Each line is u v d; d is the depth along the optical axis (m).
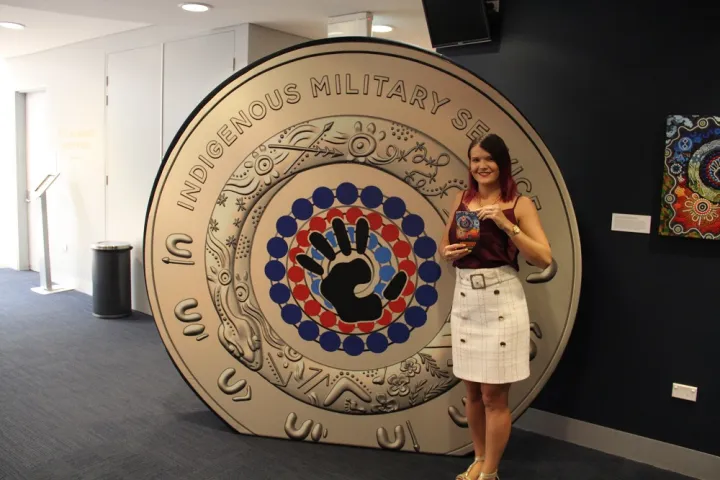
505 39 3.33
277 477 2.74
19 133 7.41
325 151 3.07
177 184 3.18
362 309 3.07
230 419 3.16
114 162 5.89
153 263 3.19
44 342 4.71
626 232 3.03
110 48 5.80
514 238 2.41
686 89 2.82
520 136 2.88
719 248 2.79
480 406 2.71
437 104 2.96
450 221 2.69
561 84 3.18
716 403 2.84
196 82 5.00
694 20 2.79
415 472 2.82
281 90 3.09
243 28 4.58
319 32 4.86
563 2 3.13
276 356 3.13
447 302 2.99
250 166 3.13
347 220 3.07
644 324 3.01
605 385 3.13
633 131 2.98
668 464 2.95
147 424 3.26
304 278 3.12
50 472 2.72
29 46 6.49
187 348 3.18
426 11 3.40
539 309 2.90
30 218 7.59
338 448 3.06
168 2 4.00
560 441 3.24
